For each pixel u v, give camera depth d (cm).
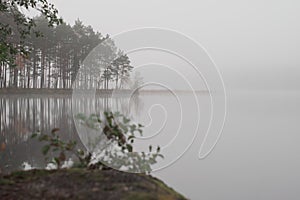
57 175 261
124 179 247
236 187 379
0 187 238
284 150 605
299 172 452
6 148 542
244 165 483
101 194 215
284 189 377
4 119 989
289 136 762
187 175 412
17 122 906
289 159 531
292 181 409
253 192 364
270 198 344
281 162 511
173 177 402
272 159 527
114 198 209
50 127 802
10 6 751
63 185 235
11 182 251
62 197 214
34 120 962
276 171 457
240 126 905
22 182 252
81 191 222
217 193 355
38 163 440
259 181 408
